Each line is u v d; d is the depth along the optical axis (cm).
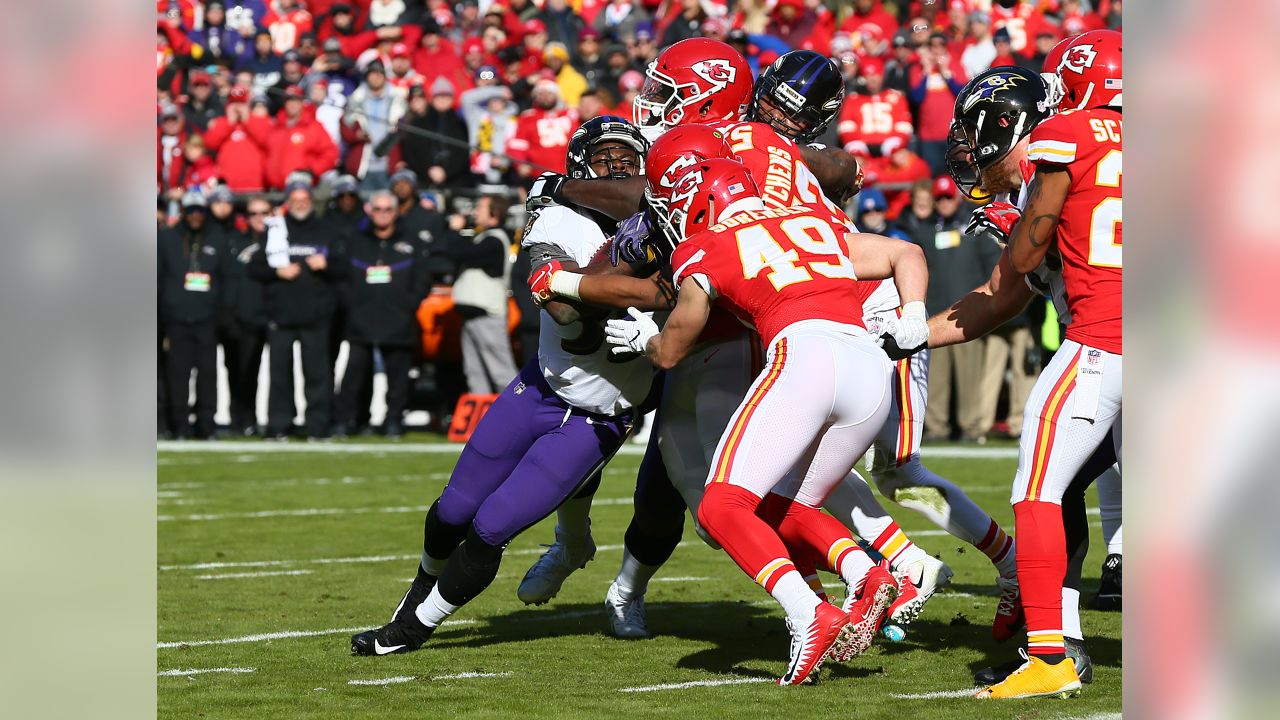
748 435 1450
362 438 4641
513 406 1720
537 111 4781
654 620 1977
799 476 1534
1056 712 1351
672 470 1698
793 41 5322
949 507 1800
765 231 1509
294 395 4631
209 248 4606
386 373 4569
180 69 5378
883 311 1850
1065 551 1453
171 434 4688
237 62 5547
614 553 2620
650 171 1559
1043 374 1477
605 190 1664
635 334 1528
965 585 2259
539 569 1923
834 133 4619
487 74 4912
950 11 5269
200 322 4603
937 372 4394
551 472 1684
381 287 4494
